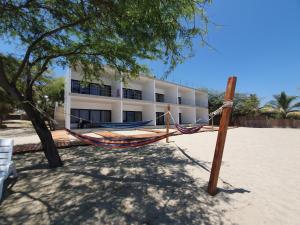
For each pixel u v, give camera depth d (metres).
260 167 5.46
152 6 3.23
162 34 3.88
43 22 5.51
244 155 7.08
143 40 4.34
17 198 3.46
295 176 4.66
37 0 4.62
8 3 4.28
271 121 25.92
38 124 5.40
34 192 3.71
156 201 3.35
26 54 5.17
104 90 19.30
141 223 2.68
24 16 5.12
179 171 5.10
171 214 2.93
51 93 20.80
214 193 3.60
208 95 34.22
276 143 10.26
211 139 11.70
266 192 3.73
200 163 5.95
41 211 3.01
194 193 3.68
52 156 5.41
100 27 4.95
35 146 8.18
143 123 10.22
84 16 4.59
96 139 5.22
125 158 6.55
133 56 6.20
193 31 3.91
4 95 14.97
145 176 4.68
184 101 30.00
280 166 5.57
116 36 5.31
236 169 5.26
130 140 5.11
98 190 3.81
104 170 5.14
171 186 4.04
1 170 3.93
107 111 19.56
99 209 3.07
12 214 2.92
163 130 18.02
